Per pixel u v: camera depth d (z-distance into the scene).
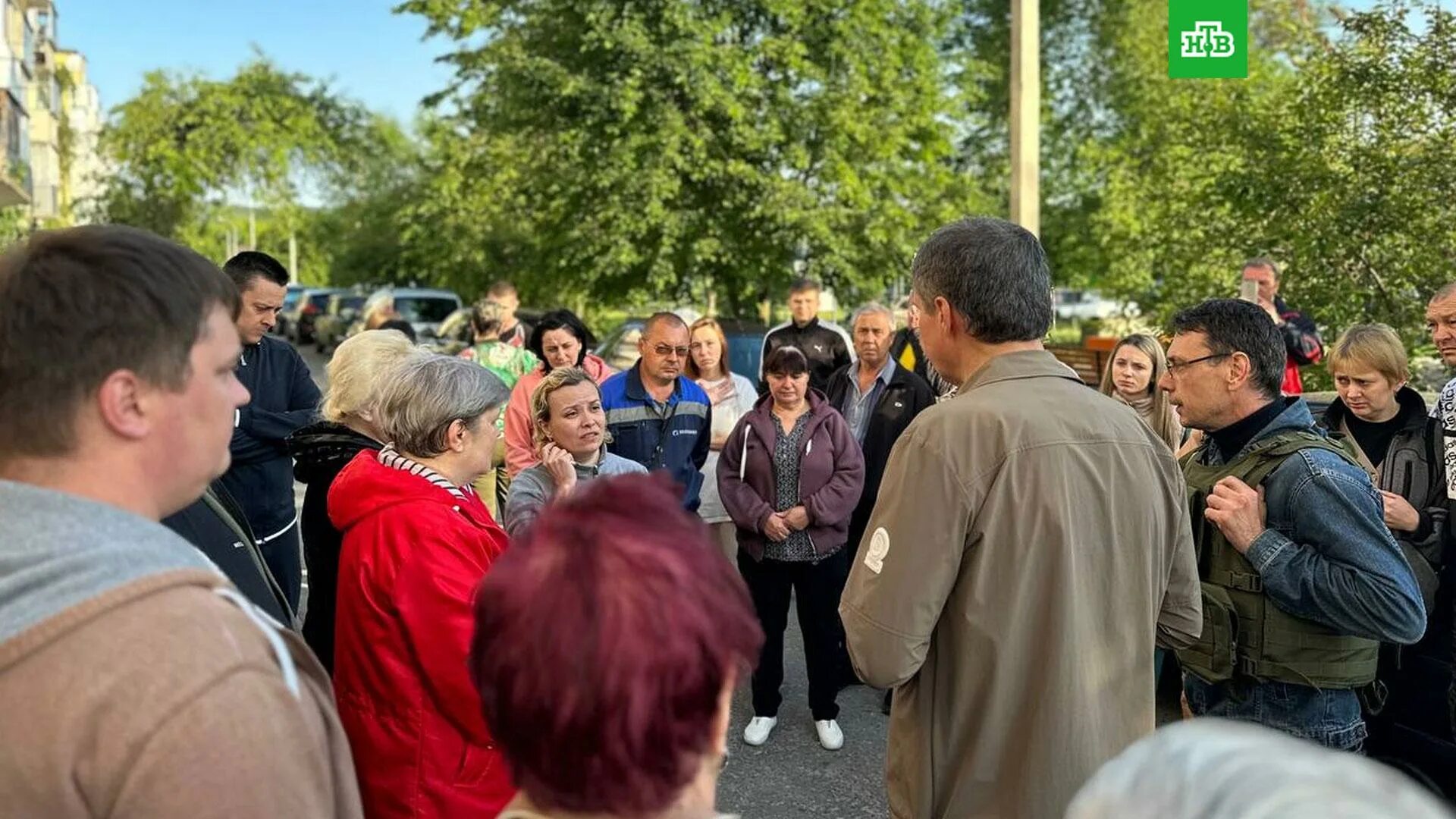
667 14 13.89
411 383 2.23
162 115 30.00
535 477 3.40
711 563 1.01
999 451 1.89
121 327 1.08
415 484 2.15
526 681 0.94
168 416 1.12
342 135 32.25
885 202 15.23
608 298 16.36
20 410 1.07
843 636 4.79
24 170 22.14
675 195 14.55
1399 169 9.09
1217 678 2.32
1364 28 9.44
